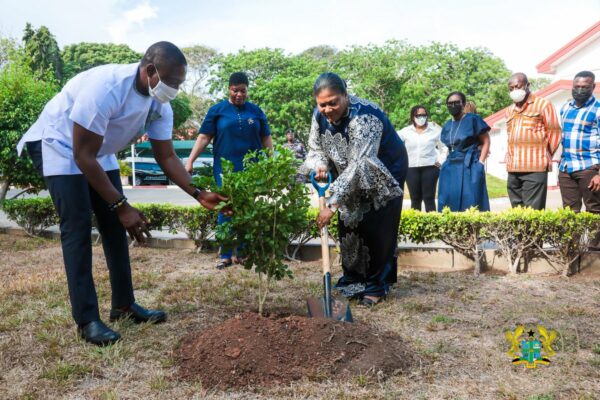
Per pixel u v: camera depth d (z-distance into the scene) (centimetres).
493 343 336
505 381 279
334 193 381
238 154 554
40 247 745
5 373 296
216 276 527
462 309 410
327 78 363
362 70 3562
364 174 386
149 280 505
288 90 3284
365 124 383
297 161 346
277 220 349
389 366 292
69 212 335
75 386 279
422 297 445
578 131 564
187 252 668
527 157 596
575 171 569
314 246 606
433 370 293
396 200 414
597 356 313
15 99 916
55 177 332
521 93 590
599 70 2120
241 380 278
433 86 3488
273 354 292
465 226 529
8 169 908
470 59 3553
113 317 384
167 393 271
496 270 546
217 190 343
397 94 3550
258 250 351
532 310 402
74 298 339
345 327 317
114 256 373
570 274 519
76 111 306
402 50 3600
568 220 497
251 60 3525
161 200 1773
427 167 702
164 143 363
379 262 428
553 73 2250
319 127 404
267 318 332
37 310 409
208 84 3678
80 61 4316
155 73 315
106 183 322
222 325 324
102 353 319
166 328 367
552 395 261
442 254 570
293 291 466
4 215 1123
